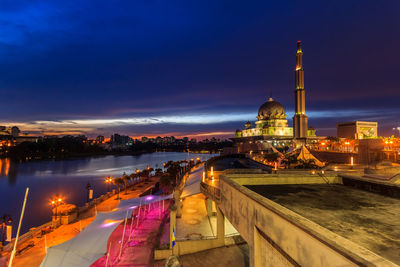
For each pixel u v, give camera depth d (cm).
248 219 949
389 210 827
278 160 6181
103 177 12444
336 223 696
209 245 1939
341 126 12000
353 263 386
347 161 5669
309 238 527
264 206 778
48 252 1977
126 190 6506
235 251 1880
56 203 3653
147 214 3644
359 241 562
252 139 17325
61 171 15638
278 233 685
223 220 1978
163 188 6350
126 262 2036
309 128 18162
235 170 2091
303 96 13188
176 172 7294
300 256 564
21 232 4428
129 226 3086
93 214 3953
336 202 947
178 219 2558
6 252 2509
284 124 17562
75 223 3494
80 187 9700
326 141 8444
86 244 2109
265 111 17825
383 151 4866
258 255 871
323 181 1401
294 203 937
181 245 1905
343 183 1366
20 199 7662
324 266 469
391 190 1068
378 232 621
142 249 2309
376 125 11444
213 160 6178
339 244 437
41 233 3045
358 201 960
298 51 13438
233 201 1179
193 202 3316
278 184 1383
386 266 349
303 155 5478
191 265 1688
